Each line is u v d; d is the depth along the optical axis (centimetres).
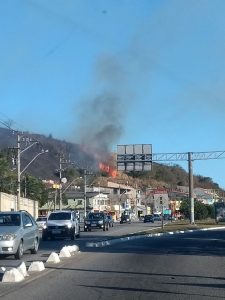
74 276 1493
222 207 7688
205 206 11162
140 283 1348
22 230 2055
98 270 1634
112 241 3130
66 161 7631
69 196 11431
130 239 3459
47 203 9825
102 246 2739
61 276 1491
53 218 3647
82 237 3919
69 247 2295
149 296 1149
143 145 5703
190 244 2872
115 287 1282
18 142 5644
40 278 1448
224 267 1716
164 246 2711
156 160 6059
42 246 2839
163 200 4784
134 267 1716
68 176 9819
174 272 1578
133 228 5812
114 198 13075
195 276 1485
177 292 1202
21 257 2020
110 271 1608
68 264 1811
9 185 7112
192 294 1174
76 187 11625
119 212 12862
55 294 1184
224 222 7569
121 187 13800
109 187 13138
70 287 1285
